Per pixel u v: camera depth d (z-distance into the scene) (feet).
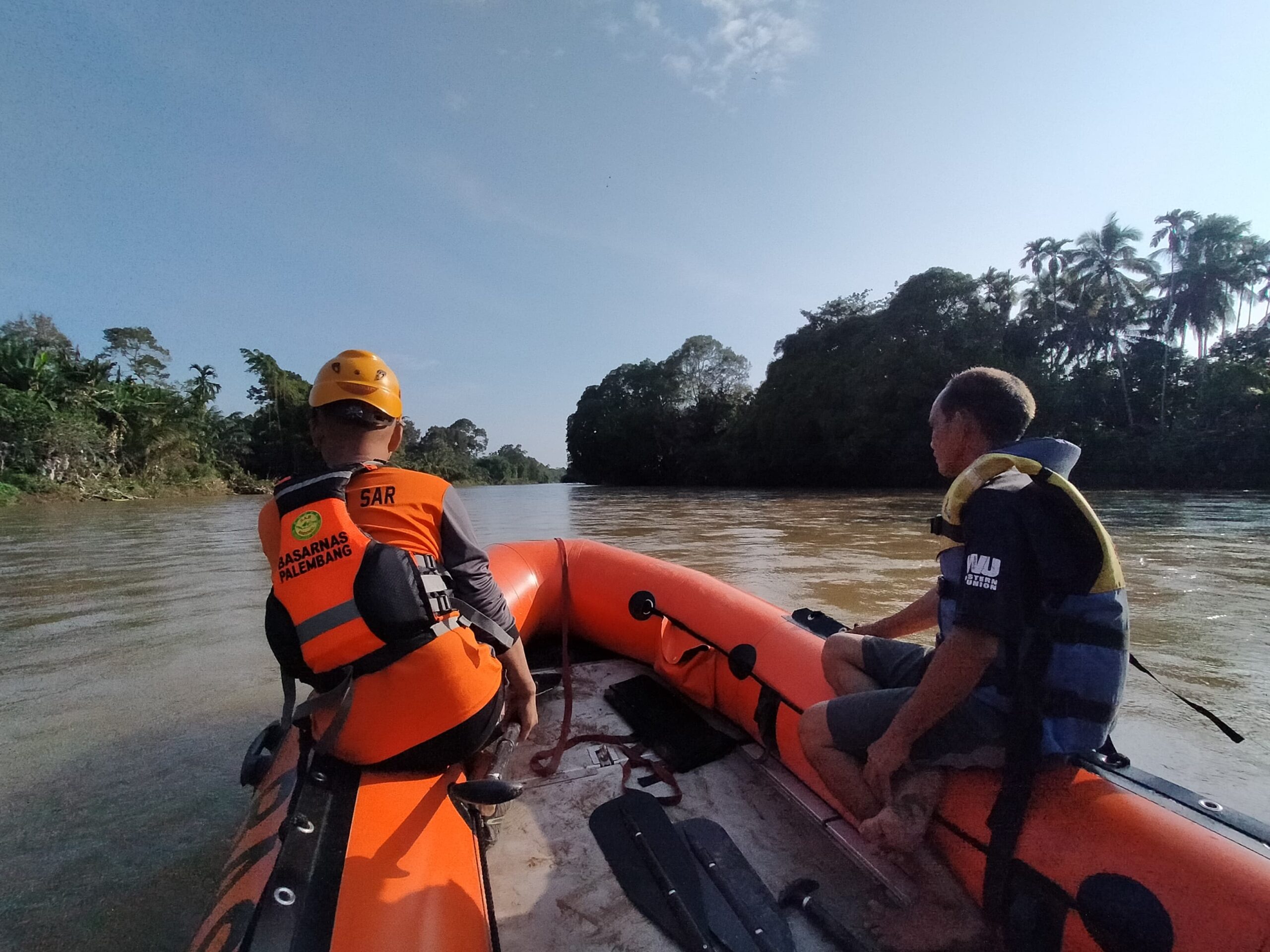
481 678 4.91
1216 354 110.83
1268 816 6.74
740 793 6.66
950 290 98.78
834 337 116.57
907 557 24.61
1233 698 10.18
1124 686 4.17
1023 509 4.09
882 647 5.78
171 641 14.02
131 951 5.07
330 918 3.64
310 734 4.94
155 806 7.23
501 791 4.54
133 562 26.03
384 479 4.89
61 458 80.12
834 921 4.75
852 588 18.30
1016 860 4.18
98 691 10.90
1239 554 24.73
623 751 7.39
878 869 5.32
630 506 64.39
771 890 5.26
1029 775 4.14
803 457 110.63
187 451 109.40
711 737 7.57
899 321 100.42
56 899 5.68
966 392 4.92
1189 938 3.51
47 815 7.06
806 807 6.20
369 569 4.38
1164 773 7.70
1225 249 107.76
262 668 12.11
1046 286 111.24
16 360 87.56
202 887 5.85
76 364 95.91
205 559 26.71
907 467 97.35
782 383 115.44
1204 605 16.38
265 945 3.33
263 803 4.75
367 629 4.37
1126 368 104.88
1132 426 93.50
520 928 4.84
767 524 39.68
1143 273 108.37
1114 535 31.14
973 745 4.32
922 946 4.51
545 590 10.41
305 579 4.46
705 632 8.19
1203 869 3.60
